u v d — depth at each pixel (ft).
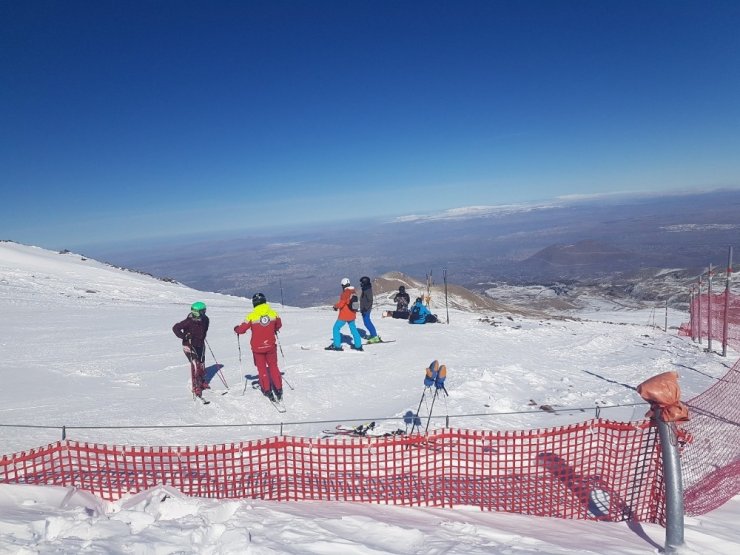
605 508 15.66
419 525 12.66
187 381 29.96
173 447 18.58
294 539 10.53
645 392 12.81
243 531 10.36
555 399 31.50
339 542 10.53
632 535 13.85
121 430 21.61
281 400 27.73
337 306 41.45
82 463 16.74
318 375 34.12
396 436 19.57
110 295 77.10
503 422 25.63
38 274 84.74
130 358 35.50
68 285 79.97
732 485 17.63
